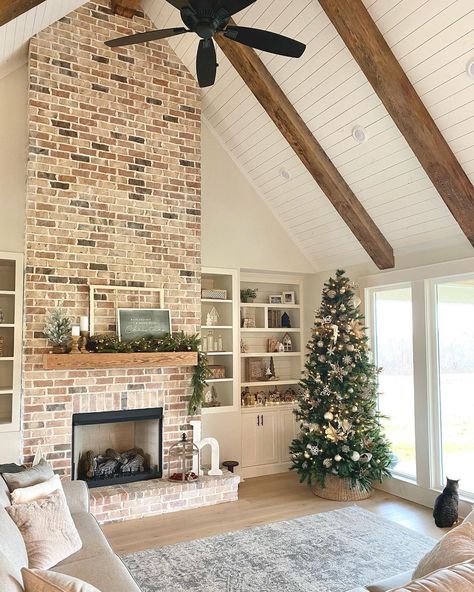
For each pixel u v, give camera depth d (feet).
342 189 16.12
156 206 16.38
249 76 14.64
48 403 14.29
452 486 13.71
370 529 13.42
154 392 15.90
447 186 12.82
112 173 15.66
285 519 14.25
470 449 14.42
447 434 15.23
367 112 13.57
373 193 15.74
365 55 11.71
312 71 13.69
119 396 15.31
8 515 8.07
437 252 15.52
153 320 15.88
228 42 14.12
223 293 18.94
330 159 15.79
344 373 16.10
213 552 11.98
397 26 11.26
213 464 16.34
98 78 15.61
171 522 14.05
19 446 14.32
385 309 17.81
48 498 9.07
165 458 15.99
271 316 21.43
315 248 19.89
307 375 17.26
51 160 14.74
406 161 13.98
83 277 15.02
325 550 12.09
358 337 16.52
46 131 14.73
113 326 15.34
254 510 15.06
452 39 10.73
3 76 14.89
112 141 15.72
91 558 8.40
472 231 13.26
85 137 15.29
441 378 15.49
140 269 15.94
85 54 15.43
